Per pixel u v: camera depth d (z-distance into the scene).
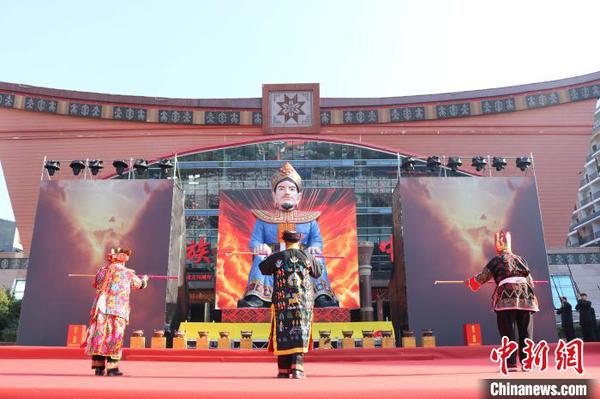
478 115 31.59
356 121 31.75
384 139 31.67
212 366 7.40
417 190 13.68
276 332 4.40
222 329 13.44
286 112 31.06
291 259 4.62
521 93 31.48
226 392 2.78
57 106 31.53
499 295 5.02
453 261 13.12
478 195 13.66
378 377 4.28
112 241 13.24
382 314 23.69
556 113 31.53
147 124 31.84
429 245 13.24
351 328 13.59
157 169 26.05
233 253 14.52
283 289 4.50
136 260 13.04
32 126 31.55
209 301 23.88
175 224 13.99
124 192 13.65
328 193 15.95
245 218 15.60
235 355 9.22
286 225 15.43
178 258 14.41
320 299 14.81
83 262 13.07
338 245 15.40
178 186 14.52
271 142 26.72
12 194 30.47
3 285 26.06
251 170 26.19
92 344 4.72
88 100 31.67
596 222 46.25
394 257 14.95
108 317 4.87
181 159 26.30
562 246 29.84
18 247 41.00
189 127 31.83
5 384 3.10
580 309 13.23
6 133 31.33
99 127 31.75
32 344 12.38
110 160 31.25
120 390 2.87
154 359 9.34
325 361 9.19
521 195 13.67
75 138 31.53
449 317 12.66
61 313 12.64
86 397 2.85
